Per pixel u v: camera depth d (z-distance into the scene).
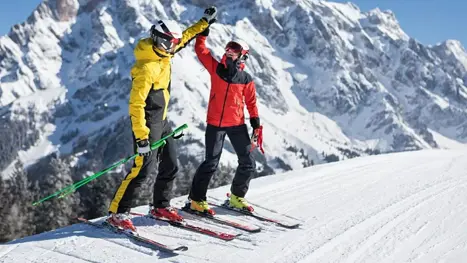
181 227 4.61
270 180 7.39
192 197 5.09
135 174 4.24
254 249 4.24
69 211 34.22
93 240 4.03
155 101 4.22
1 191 33.25
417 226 5.18
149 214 4.79
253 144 5.25
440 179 7.98
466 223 5.33
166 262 3.76
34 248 3.80
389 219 5.42
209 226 4.80
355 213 5.66
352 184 7.43
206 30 5.04
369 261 4.12
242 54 4.99
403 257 4.26
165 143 4.46
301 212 5.66
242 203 5.39
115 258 3.73
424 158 10.88
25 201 35.31
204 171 5.04
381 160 10.23
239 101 5.09
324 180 7.69
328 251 4.32
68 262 3.58
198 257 3.92
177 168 4.65
